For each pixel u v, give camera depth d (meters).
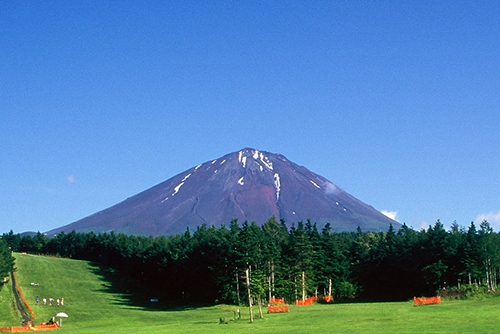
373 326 69.88
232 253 131.50
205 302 140.75
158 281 172.62
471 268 126.56
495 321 68.56
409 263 143.50
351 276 161.62
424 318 75.38
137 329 83.62
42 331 88.25
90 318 108.00
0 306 113.88
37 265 190.12
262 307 122.06
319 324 76.25
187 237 183.00
